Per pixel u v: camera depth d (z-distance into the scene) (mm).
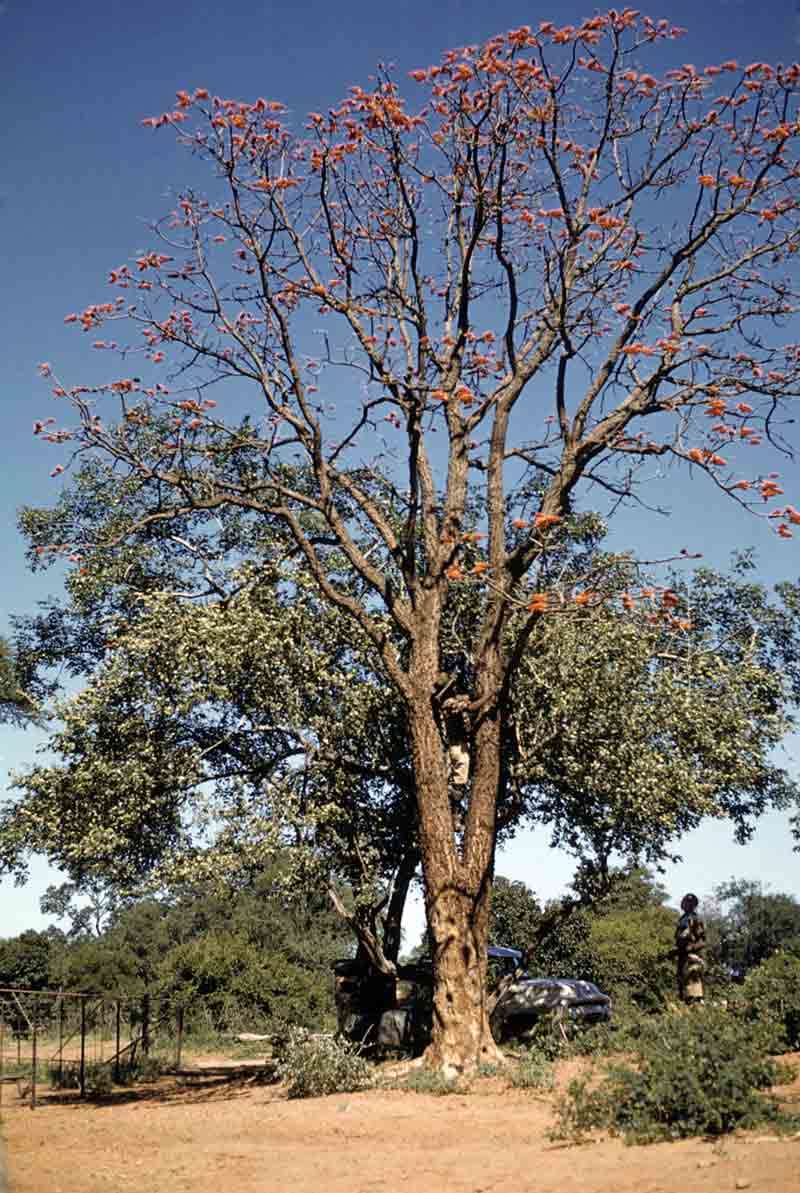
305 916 40250
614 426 16297
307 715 18328
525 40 16047
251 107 16656
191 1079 20094
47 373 16891
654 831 19328
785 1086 10305
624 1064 9969
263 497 21344
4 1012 23578
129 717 18000
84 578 21484
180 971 31297
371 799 19250
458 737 19000
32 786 17688
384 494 20703
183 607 18438
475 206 16844
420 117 16766
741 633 22266
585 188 16953
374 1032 18594
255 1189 8547
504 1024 18719
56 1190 8602
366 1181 8641
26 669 23641
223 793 18438
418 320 17359
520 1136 10141
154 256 16859
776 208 16141
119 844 17500
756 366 15922
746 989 13891
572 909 19672
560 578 15945
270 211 17016
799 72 15891
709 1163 7660
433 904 15617
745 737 19906
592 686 18250
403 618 16922
